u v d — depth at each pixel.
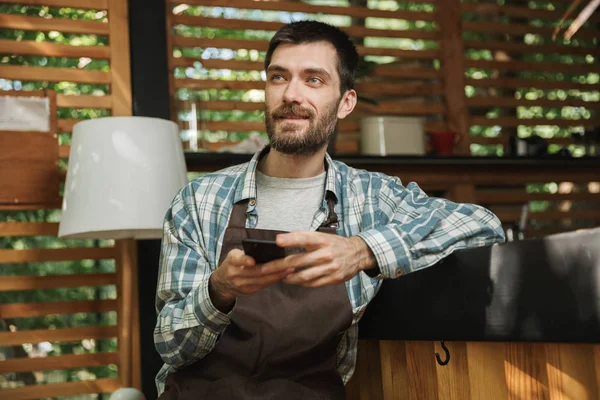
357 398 1.96
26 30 3.16
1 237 3.15
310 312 1.65
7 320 3.14
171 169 2.67
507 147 3.95
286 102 1.75
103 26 3.17
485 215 1.74
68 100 3.09
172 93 3.36
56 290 3.22
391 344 1.81
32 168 2.99
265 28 3.59
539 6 4.42
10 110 2.99
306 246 1.40
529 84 4.05
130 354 2.79
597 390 1.24
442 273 1.56
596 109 4.14
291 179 1.82
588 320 1.21
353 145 3.68
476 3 4.03
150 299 3.01
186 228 1.78
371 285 1.72
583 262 1.21
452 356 1.61
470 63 3.95
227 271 1.43
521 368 1.41
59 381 3.15
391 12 3.84
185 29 4.17
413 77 3.84
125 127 2.61
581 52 4.18
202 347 1.61
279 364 1.65
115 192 2.56
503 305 1.40
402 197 1.83
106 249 3.07
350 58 1.87
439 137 3.67
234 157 3.10
